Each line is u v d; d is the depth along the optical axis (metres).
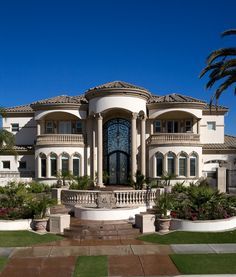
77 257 13.18
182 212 18.66
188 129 38.75
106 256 13.27
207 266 11.84
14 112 41.84
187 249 14.23
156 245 15.03
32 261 12.70
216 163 38.50
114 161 37.75
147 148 36.56
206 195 19.61
